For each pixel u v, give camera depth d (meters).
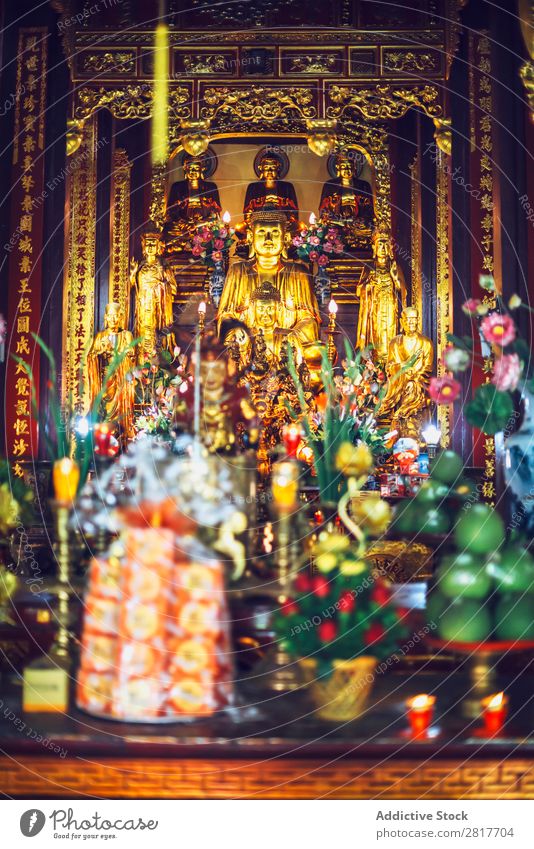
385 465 9.48
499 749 3.28
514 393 6.30
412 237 10.66
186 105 10.31
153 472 4.27
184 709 3.43
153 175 10.55
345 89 10.20
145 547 3.48
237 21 10.35
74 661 4.22
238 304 10.36
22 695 3.81
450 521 5.81
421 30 10.12
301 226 10.76
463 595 3.85
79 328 10.27
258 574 4.59
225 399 4.92
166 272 10.38
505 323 5.54
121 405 9.86
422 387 9.87
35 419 9.12
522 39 7.36
